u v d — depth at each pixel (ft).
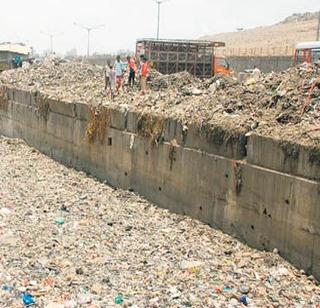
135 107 70.54
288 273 42.57
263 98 58.95
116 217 57.36
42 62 150.00
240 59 180.55
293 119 50.80
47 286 37.60
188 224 55.57
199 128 55.62
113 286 38.52
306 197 42.24
